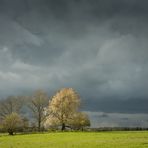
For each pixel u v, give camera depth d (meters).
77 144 61.41
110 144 58.38
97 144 59.47
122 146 54.25
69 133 99.38
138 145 54.91
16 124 113.50
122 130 118.81
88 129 119.25
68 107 120.31
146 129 120.00
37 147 59.00
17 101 130.88
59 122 120.56
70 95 121.12
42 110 128.38
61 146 59.09
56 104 120.75
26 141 73.56
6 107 129.50
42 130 123.12
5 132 120.06
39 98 128.75
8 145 64.44
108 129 119.31
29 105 129.75
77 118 118.94
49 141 71.31
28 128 122.38
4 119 117.69
